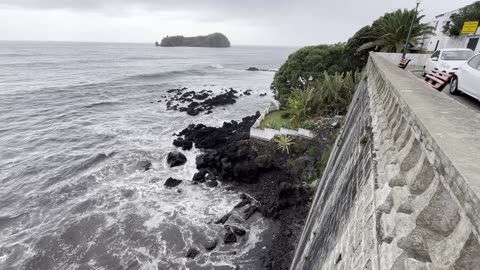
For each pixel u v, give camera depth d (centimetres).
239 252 1477
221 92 5853
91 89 5909
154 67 10494
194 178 2197
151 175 2297
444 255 208
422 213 254
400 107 463
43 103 4650
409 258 240
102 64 11206
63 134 3228
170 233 1616
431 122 316
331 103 2264
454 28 2372
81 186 2119
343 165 851
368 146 575
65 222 1716
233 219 1727
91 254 1476
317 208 1043
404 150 362
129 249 1505
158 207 1861
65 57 13650
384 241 306
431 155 276
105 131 3347
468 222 191
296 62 3003
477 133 284
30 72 8244
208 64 12631
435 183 259
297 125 2238
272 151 2238
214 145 2777
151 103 4859
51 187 2108
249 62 14588
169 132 3341
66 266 1406
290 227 1633
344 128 1365
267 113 2808
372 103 772
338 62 2841
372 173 448
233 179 2184
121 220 1730
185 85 6838
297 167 2017
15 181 2189
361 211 435
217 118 3938
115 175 2294
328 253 576
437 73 1241
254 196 1981
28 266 1404
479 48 2081
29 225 1697
